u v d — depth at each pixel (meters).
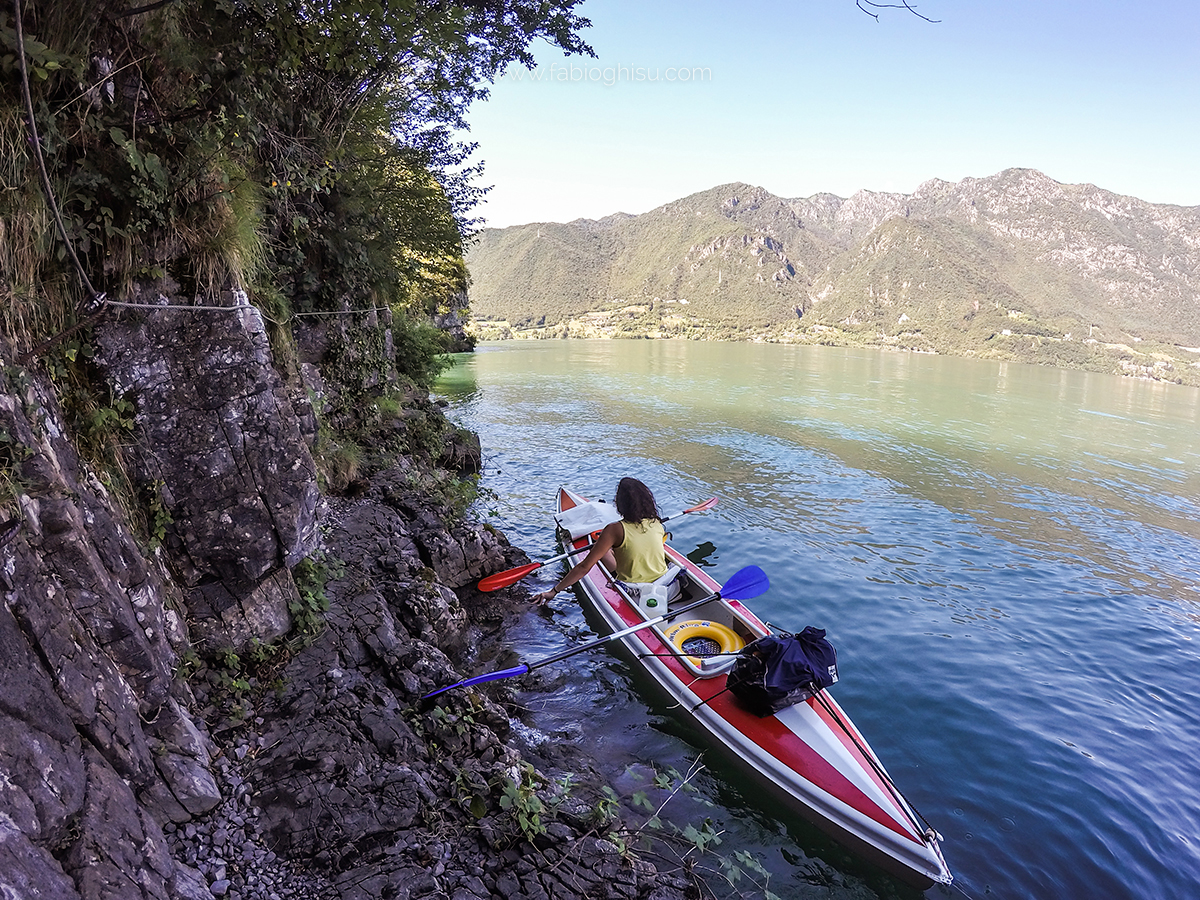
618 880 3.32
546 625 6.90
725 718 5.09
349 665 4.30
